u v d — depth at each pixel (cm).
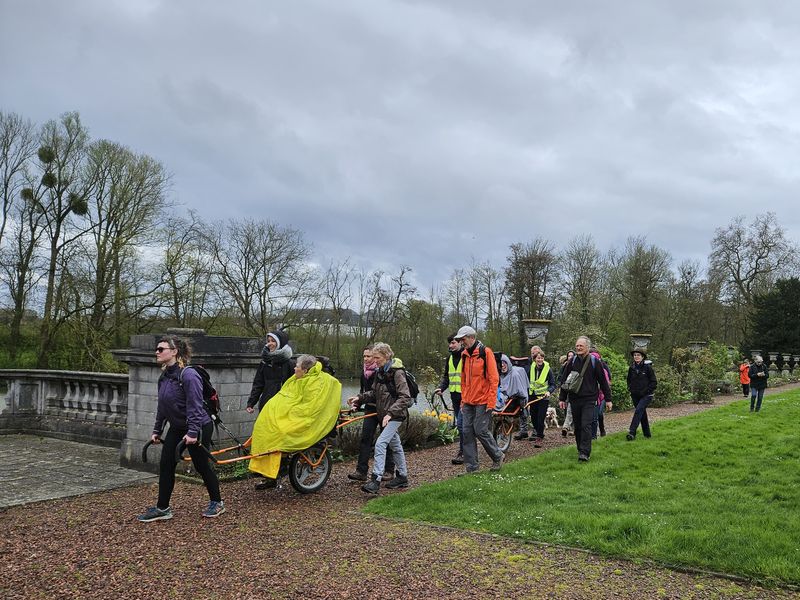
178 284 2930
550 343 2550
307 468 741
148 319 2861
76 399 1097
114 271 2784
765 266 4978
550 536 534
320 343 3844
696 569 456
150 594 418
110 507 651
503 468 851
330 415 726
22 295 2758
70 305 2684
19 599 410
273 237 3459
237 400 885
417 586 430
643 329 4112
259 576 450
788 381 3725
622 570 460
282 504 673
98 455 952
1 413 1151
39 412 1151
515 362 1145
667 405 2169
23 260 2761
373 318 4016
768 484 725
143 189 2888
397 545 520
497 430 1025
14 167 2809
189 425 591
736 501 647
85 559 486
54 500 679
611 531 531
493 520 588
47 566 471
